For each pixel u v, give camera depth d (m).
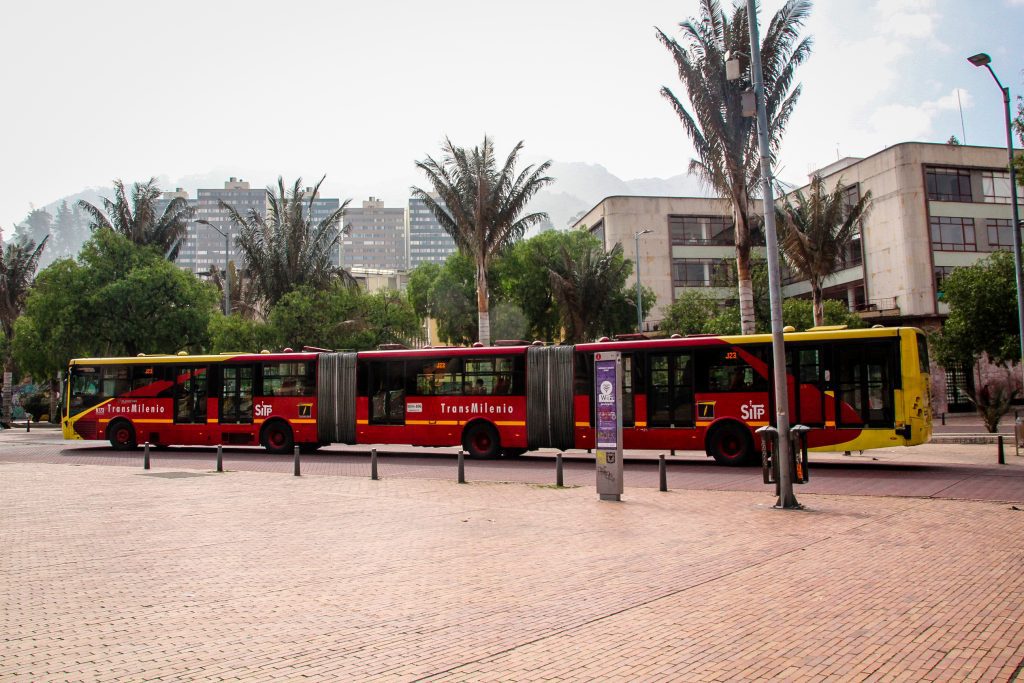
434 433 22.78
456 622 6.62
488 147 32.25
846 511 12.56
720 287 55.19
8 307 51.38
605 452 14.29
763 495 14.70
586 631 6.34
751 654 5.73
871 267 51.53
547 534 10.85
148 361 26.08
